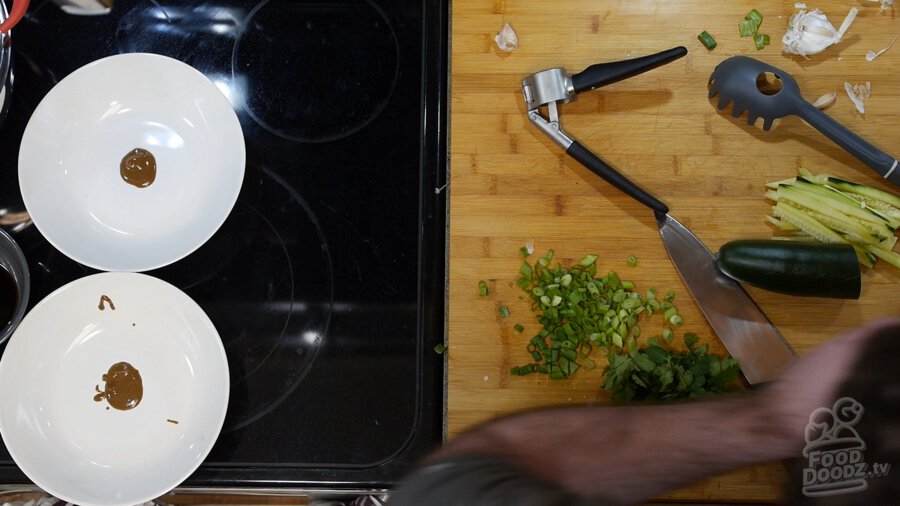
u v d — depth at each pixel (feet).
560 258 3.48
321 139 3.62
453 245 3.47
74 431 3.21
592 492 1.80
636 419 1.95
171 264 3.47
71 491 3.07
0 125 3.57
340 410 3.36
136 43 3.75
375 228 3.54
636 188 3.36
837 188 3.39
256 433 3.34
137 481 3.12
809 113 3.35
